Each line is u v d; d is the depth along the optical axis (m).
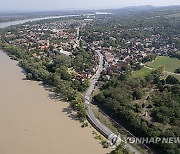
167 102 196.75
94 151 149.62
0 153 145.75
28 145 153.00
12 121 177.50
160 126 170.00
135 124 170.38
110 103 198.75
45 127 171.62
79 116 185.50
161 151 150.38
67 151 148.88
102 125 177.88
